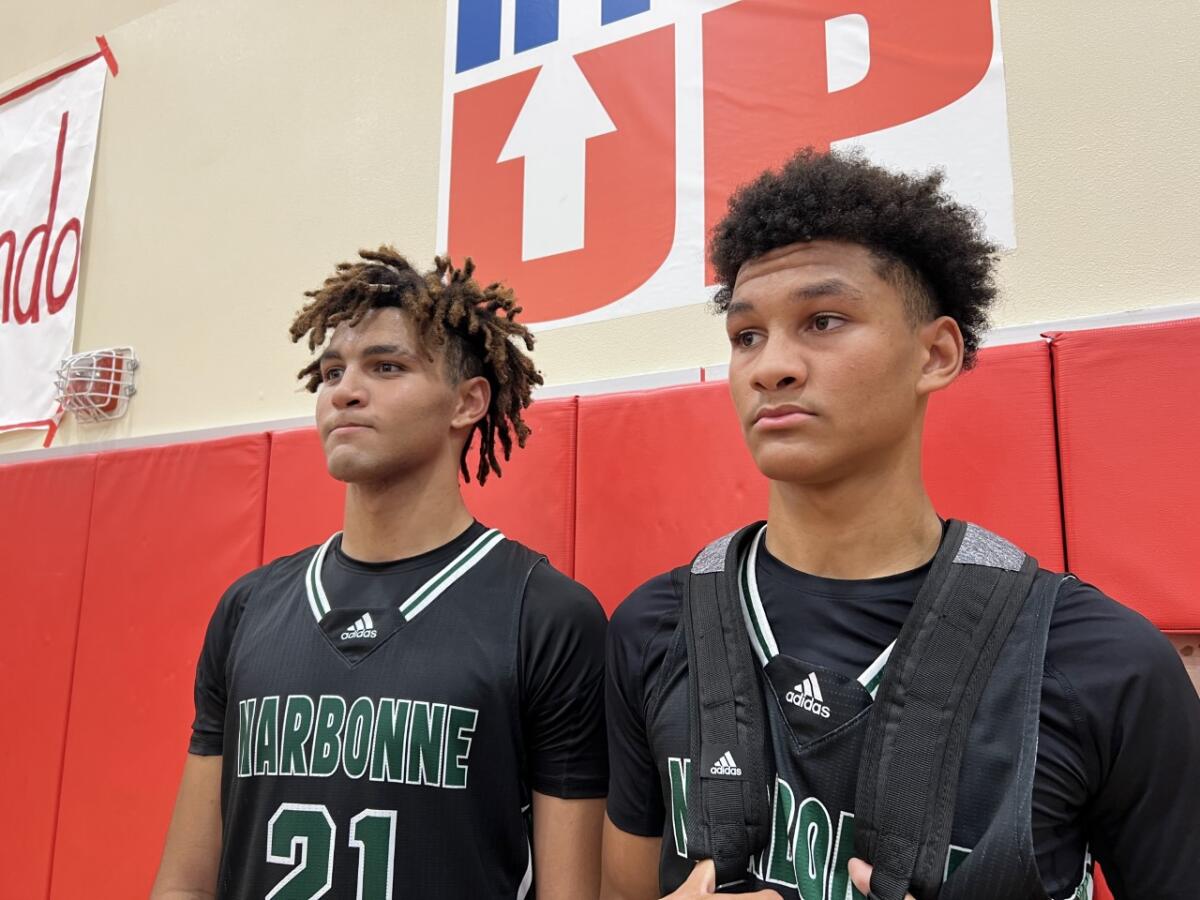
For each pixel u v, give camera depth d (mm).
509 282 1840
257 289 2232
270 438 1864
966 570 720
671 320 1653
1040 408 1237
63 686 2012
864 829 651
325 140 2203
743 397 771
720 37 1702
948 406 1284
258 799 978
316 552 1165
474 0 2027
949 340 791
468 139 1964
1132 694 645
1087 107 1403
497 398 1242
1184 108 1346
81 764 1943
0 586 2164
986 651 677
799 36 1626
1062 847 639
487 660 995
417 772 945
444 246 1939
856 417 723
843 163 818
